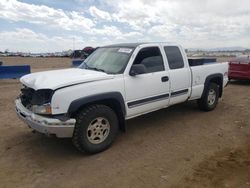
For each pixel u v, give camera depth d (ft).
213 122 20.01
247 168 12.60
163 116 21.54
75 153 14.51
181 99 19.63
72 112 13.25
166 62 18.29
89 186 11.21
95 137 14.28
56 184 11.39
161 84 17.53
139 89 16.14
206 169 12.52
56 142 16.06
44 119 12.68
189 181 11.48
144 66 15.72
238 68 40.09
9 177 11.97
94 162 13.41
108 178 11.82
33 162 13.44
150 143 15.87
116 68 15.87
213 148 15.10
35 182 11.56
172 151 14.69
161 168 12.69
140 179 11.70
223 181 11.46
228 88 36.70
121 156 14.07
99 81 14.20
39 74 15.42
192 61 22.36
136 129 18.40
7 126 19.01
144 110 16.83
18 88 35.83
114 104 15.43
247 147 15.21
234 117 21.36
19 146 15.44
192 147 15.25
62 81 13.19
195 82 20.62
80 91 13.30
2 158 13.88
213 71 22.52
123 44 18.17
